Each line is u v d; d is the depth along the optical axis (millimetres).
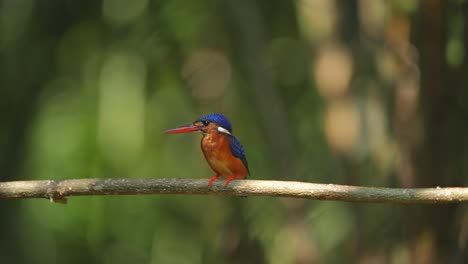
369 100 11344
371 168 11227
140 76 12789
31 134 12617
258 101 11758
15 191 7020
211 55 13469
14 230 12641
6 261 12438
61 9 12445
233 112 13531
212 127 7688
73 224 14125
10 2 12344
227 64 13469
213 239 13078
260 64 11867
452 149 10164
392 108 10875
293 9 13227
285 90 13789
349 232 11961
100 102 12656
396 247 11102
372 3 11477
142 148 12875
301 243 11750
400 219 10883
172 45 12953
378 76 11312
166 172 13477
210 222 13188
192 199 14281
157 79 13352
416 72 10500
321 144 13055
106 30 12891
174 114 13805
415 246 10305
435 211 10109
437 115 9977
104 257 14312
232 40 12430
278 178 11570
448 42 9906
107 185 6871
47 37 12570
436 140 10031
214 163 7777
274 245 12656
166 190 6797
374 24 11430
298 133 13391
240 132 13562
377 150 11172
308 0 11852
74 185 6914
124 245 14500
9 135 12469
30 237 12969
